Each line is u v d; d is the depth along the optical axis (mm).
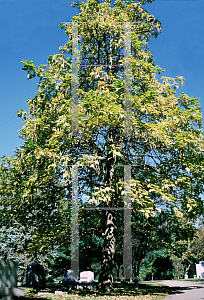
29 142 13336
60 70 14969
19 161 14602
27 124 14352
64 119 12375
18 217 16031
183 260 45312
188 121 14023
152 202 12109
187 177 13945
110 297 12422
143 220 19531
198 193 14984
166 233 18203
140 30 17625
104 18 16203
